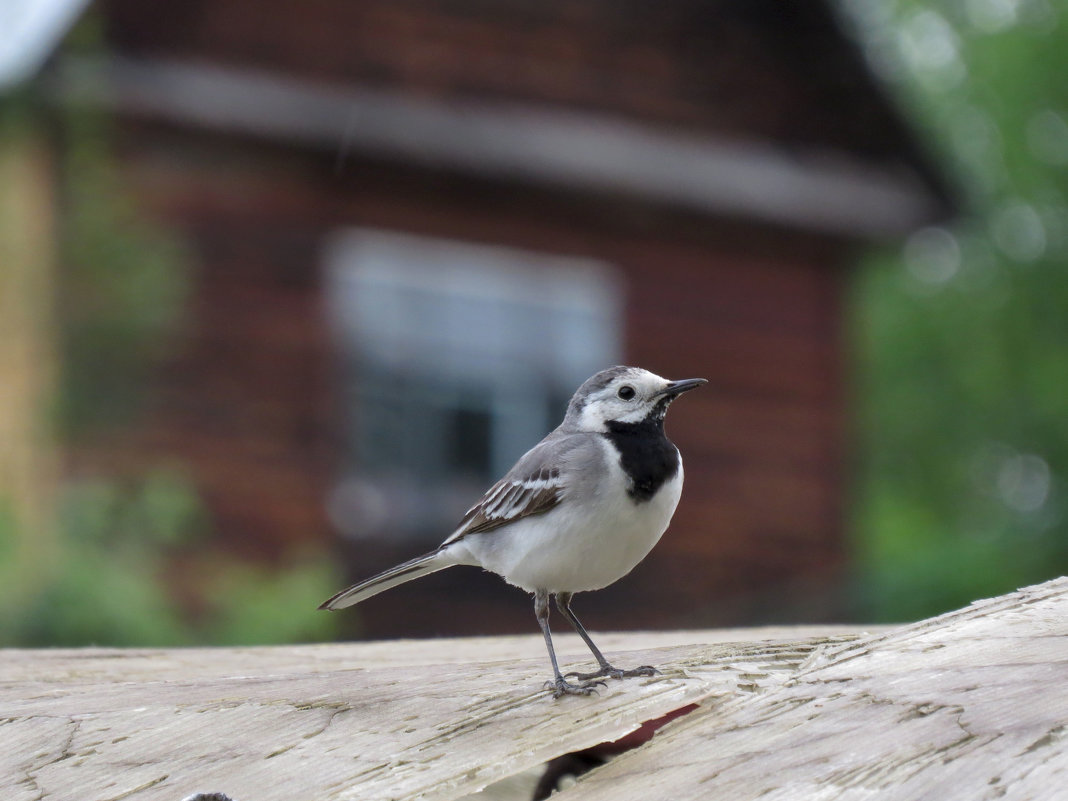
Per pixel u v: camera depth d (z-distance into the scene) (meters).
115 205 12.37
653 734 3.31
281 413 14.17
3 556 10.10
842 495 16.52
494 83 16.38
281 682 4.16
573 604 15.08
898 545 26.23
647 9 17.17
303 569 12.22
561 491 5.11
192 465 13.64
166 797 3.28
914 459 28.80
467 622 14.76
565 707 3.45
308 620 11.27
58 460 12.23
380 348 14.90
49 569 9.91
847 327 16.94
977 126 27.45
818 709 3.18
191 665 5.03
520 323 15.59
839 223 16.48
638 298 16.08
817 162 17.41
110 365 12.14
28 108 12.09
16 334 11.97
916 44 28.20
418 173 14.93
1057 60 26.08
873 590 18.77
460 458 15.23
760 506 16.11
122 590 9.95
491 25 16.45
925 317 28.50
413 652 5.34
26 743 3.70
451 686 3.89
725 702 3.35
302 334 14.41
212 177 14.19
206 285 14.02
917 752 2.87
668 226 16.19
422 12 16.12
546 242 15.74
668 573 15.55
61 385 11.93
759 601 15.88
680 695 3.39
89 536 10.77
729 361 16.31
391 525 14.59
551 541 5.13
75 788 3.40
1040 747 2.79
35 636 9.55
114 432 12.70
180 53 14.74
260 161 14.34
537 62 16.62
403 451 14.93
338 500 14.34
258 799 3.21
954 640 3.49
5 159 12.13
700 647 4.28
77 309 12.06
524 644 5.68
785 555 16.11
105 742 3.65
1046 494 27.61
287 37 15.37
